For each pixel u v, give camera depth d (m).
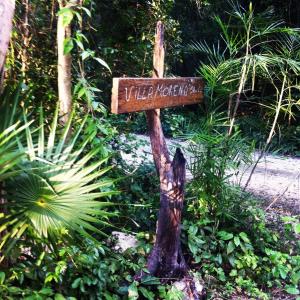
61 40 2.38
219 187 3.30
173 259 2.77
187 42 7.93
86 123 2.54
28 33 2.75
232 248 3.15
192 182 3.34
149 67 4.01
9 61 2.58
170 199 2.71
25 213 1.62
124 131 3.93
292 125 8.64
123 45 4.00
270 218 4.29
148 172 3.82
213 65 3.48
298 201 5.17
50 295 1.98
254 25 3.46
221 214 3.38
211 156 3.31
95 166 1.75
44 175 1.62
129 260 2.72
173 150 4.03
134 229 3.21
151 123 2.69
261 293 2.96
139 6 4.07
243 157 3.48
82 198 1.67
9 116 1.76
